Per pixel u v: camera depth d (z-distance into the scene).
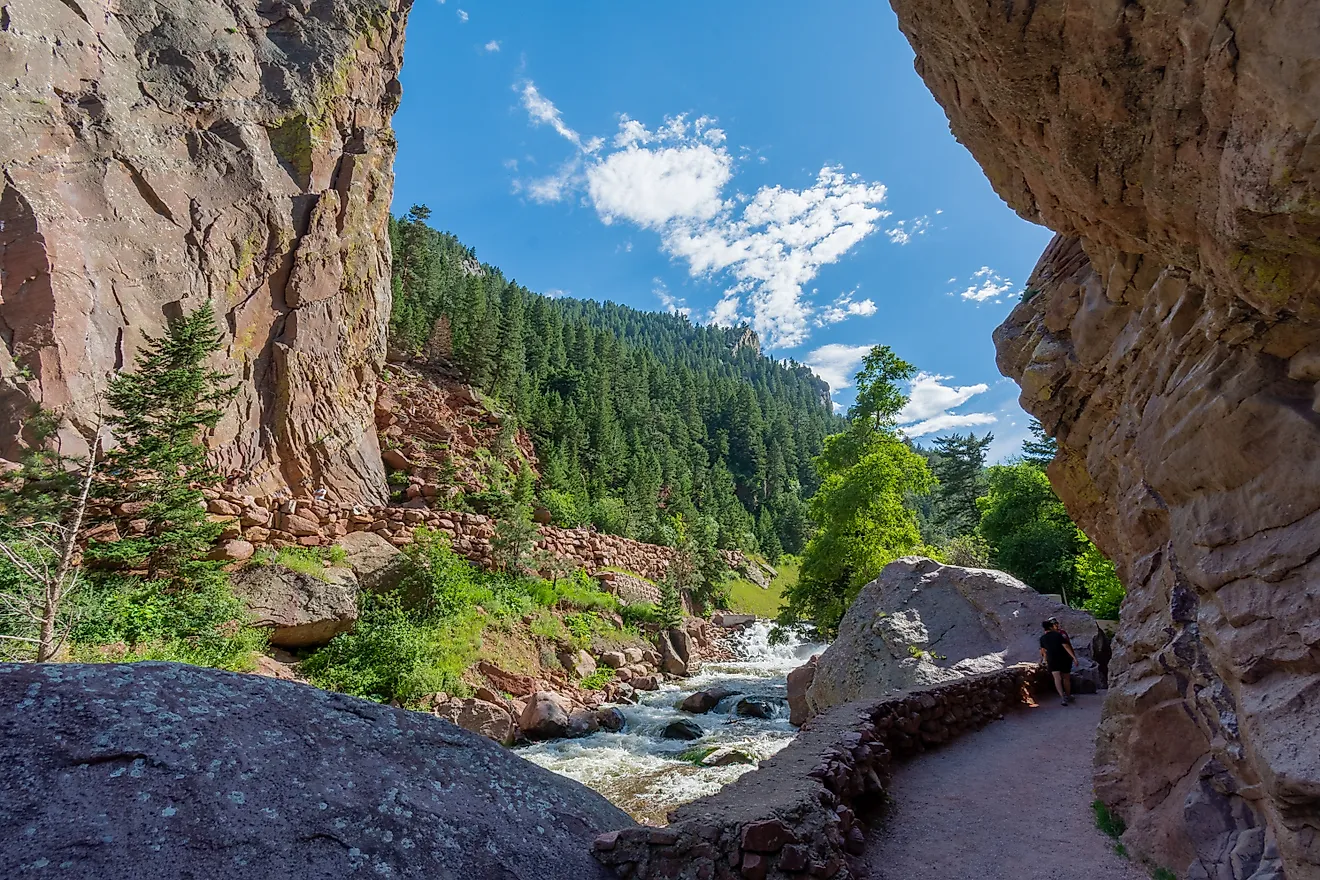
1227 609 3.68
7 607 8.09
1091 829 5.18
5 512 9.34
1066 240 8.27
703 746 11.89
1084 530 9.17
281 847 2.68
